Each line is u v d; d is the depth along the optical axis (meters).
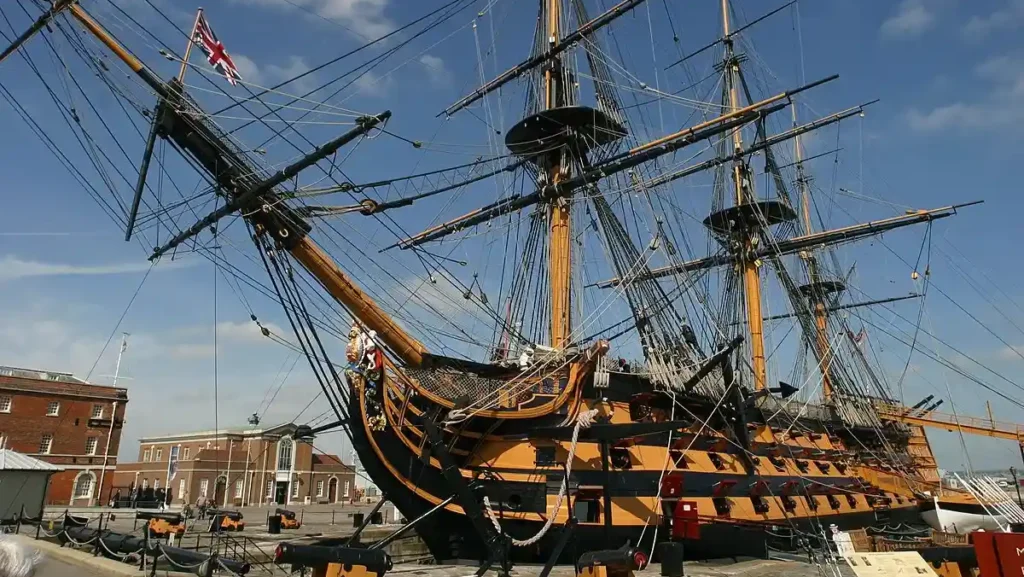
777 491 25.91
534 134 30.67
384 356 18.38
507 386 19.75
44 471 28.91
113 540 17.53
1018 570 8.56
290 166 16.22
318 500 78.00
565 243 27.75
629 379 23.06
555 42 31.70
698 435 22.98
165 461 73.62
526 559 18.66
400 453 18.28
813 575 18.59
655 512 20.02
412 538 23.72
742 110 28.41
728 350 23.64
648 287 29.39
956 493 43.75
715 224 44.12
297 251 17.22
